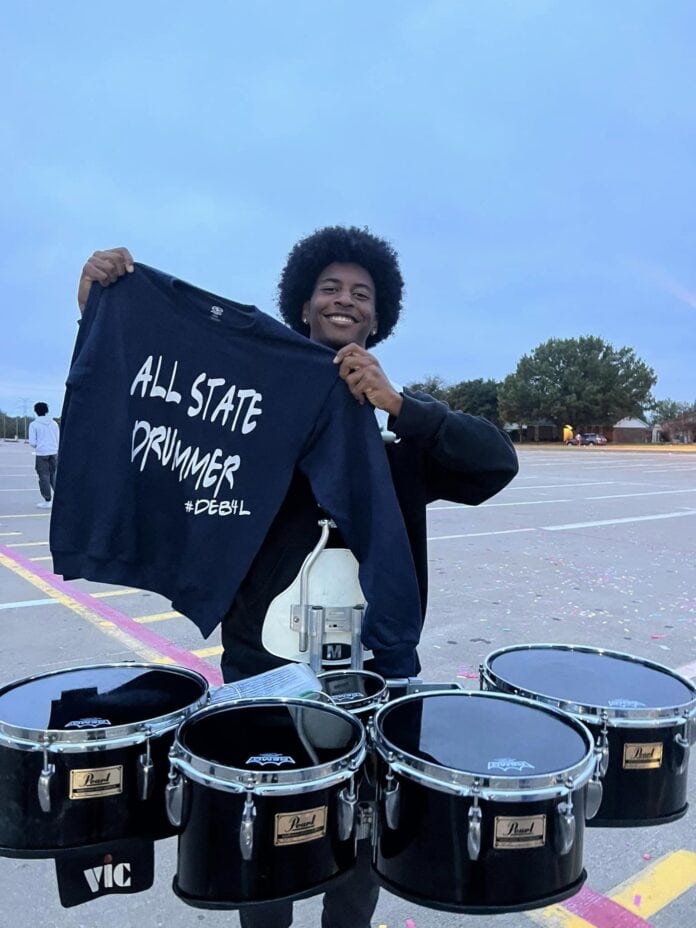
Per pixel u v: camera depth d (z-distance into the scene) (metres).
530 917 2.33
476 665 4.46
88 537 1.91
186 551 1.88
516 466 1.82
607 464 29.19
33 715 1.45
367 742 1.44
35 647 4.72
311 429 1.78
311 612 1.74
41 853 1.30
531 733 1.41
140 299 1.94
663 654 4.77
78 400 1.91
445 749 1.33
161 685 1.66
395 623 1.67
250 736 1.40
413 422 1.69
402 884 1.25
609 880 2.52
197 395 1.88
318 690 1.58
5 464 24.16
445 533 9.73
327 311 2.02
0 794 1.33
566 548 8.62
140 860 1.46
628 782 1.45
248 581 1.84
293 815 1.22
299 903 2.39
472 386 80.25
